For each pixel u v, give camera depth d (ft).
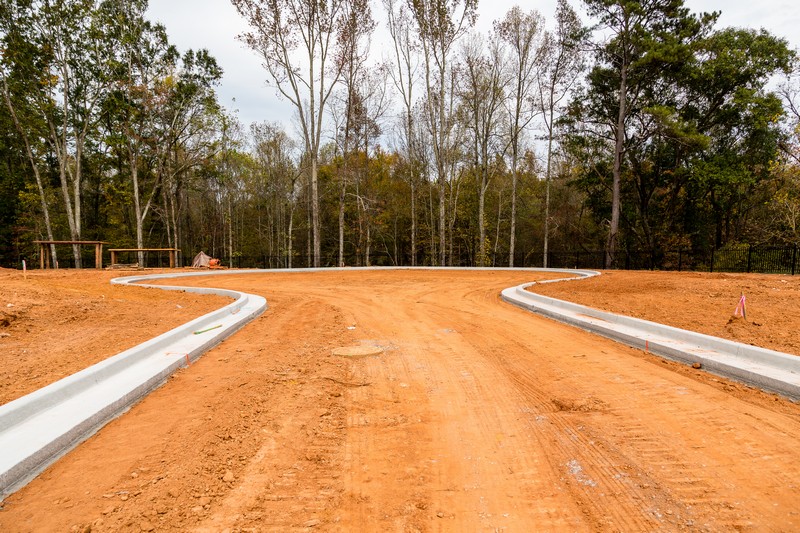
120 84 95.96
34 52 86.84
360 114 107.96
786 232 79.46
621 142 92.63
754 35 89.40
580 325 27.50
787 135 91.50
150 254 148.05
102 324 26.40
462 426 13.33
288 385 16.75
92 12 90.02
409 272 80.74
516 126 104.99
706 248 106.22
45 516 8.70
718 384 16.26
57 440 11.32
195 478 10.16
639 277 54.80
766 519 8.60
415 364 19.83
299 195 158.61
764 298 31.76
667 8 86.33
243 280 64.03
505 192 138.92
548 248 139.85
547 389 16.33
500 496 9.71
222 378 17.46
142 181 127.85
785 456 10.94
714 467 10.54
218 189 155.43
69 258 131.44
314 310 35.09
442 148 101.19
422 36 99.45
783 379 15.17
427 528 8.61
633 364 19.11
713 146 99.91
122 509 8.92
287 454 11.48
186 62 105.19
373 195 132.26
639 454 11.28
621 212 112.88
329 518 8.87
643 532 8.34
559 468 10.79
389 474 10.63
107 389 14.90
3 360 18.54
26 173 123.24
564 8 95.66
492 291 48.29
